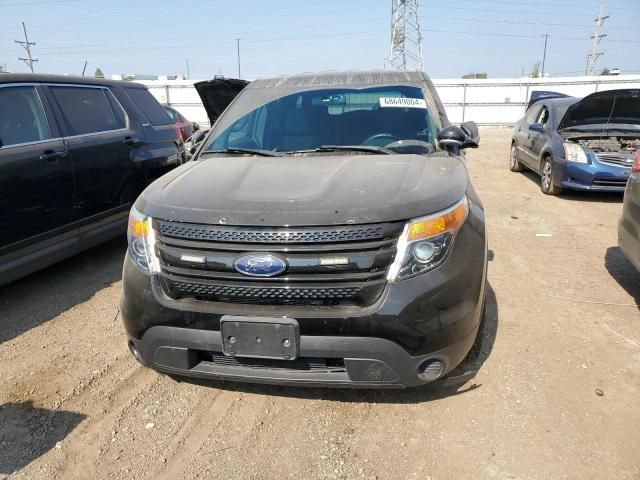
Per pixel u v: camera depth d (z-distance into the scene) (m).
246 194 2.43
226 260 2.22
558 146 7.82
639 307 3.82
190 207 2.38
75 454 2.37
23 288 4.36
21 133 3.96
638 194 3.70
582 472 2.18
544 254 5.11
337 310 2.16
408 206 2.25
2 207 3.65
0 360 3.21
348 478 2.19
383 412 2.62
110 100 5.14
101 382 2.96
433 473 2.21
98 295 4.21
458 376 2.57
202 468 2.27
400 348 2.18
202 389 2.87
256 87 3.98
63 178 4.20
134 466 2.29
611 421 2.51
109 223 4.82
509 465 2.24
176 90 27.14
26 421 2.60
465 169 2.98
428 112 3.51
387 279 2.17
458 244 2.33
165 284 2.36
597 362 3.05
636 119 8.30
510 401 2.68
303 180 2.58
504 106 26.11
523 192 8.38
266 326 2.17
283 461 2.30
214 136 3.60
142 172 5.22
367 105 3.58
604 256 5.04
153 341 2.39
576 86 25.52
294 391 2.82
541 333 3.42
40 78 4.34
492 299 3.98
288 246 2.18
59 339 3.48
